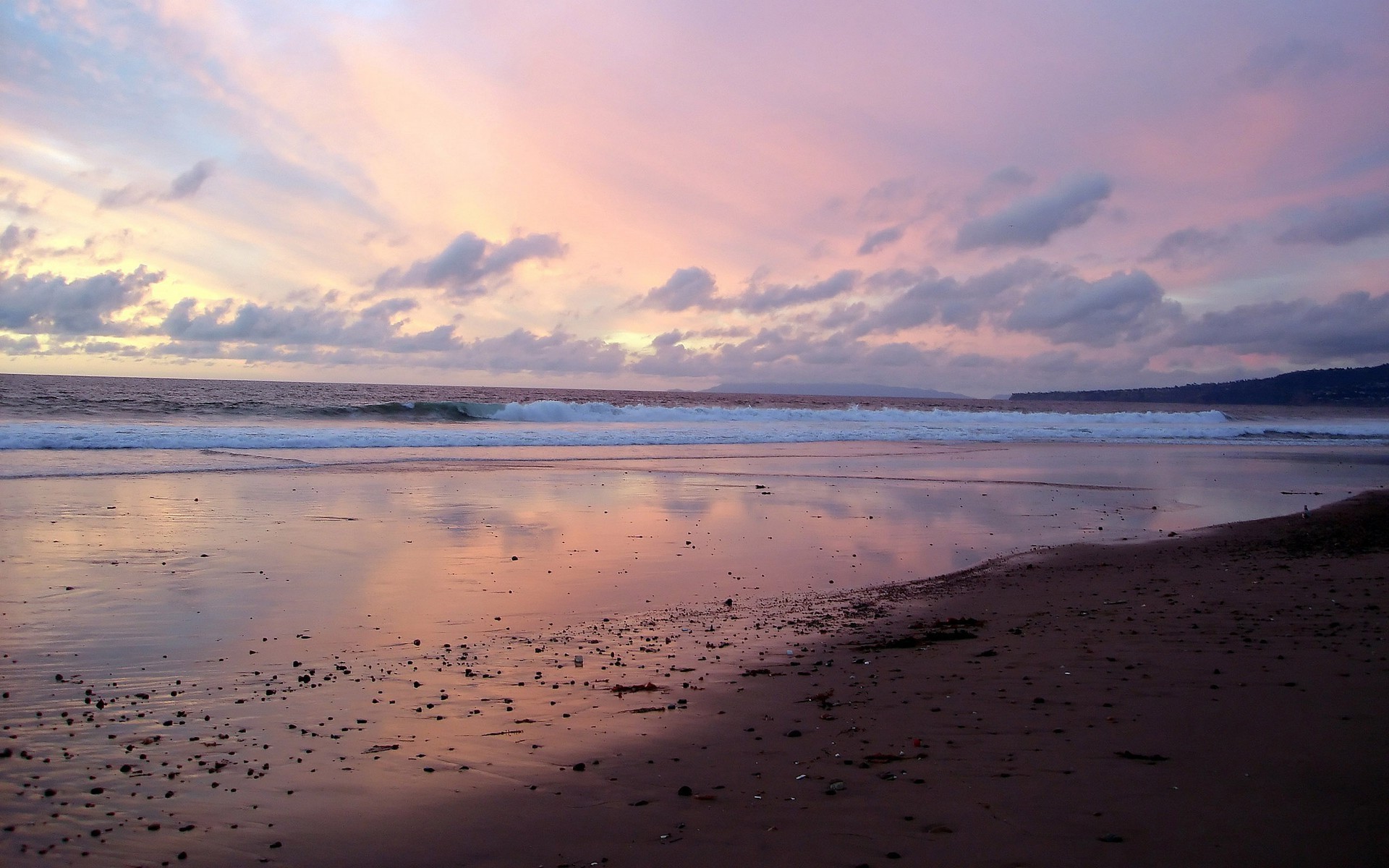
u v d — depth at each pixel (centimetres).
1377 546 1330
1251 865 356
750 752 531
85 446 2697
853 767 496
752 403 11112
